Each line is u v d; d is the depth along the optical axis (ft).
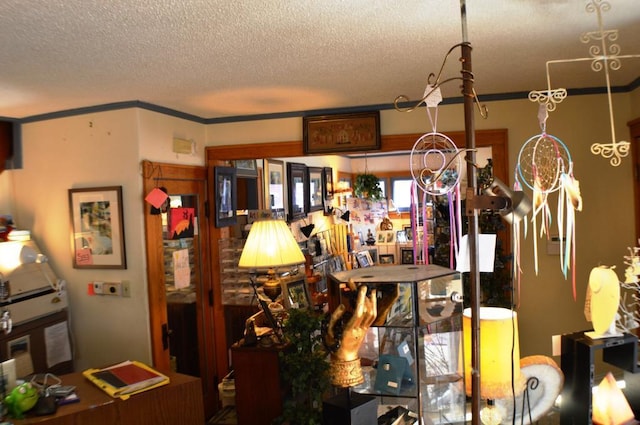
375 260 22.89
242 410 8.01
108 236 10.66
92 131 10.73
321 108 11.83
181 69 7.94
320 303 12.28
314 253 17.20
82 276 11.07
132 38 6.38
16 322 9.77
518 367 5.56
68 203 11.05
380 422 5.74
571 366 6.14
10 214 11.55
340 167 23.88
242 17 5.76
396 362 5.66
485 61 8.10
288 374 6.50
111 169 10.61
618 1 5.57
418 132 11.47
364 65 8.05
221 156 12.60
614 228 10.76
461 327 5.77
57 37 6.27
